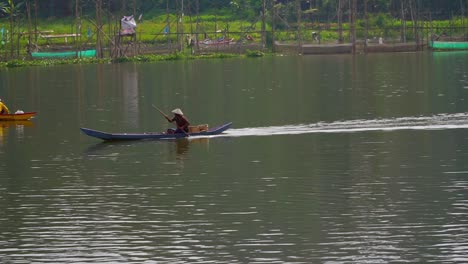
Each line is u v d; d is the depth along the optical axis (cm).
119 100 8094
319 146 5181
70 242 3347
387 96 7844
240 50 15075
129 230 3475
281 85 9262
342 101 7544
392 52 15075
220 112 7019
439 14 18275
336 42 15900
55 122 6612
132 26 14100
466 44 15312
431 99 7494
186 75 10850
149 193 4062
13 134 6016
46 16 17562
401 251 3162
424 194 3922
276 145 5253
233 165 4662
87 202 3922
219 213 3688
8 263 3130
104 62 13512
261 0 17650
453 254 3120
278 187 4128
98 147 5328
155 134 5538
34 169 4694
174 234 3412
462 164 4538
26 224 3588
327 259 3105
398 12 17762
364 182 4191
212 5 18250
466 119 6128
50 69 12294
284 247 3234
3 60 13625
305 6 18575
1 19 16750
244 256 3155
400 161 4666
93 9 17688
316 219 3566
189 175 4434
